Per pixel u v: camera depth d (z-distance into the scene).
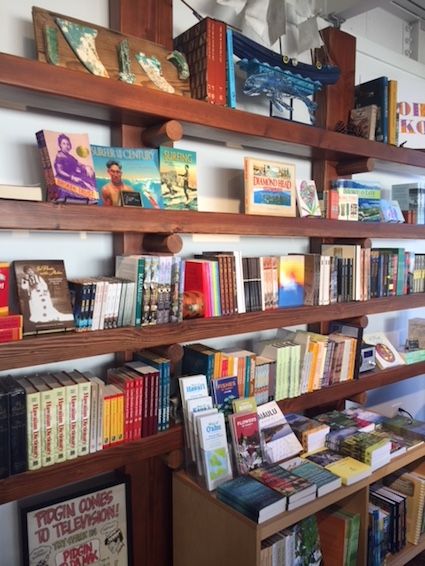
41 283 1.29
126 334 1.34
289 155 2.07
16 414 1.19
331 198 1.97
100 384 1.35
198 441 1.47
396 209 2.27
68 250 1.49
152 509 1.64
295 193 1.85
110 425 1.37
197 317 1.55
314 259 1.89
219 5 1.81
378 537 1.78
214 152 1.83
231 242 1.94
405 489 1.98
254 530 1.31
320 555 1.59
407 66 2.61
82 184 1.26
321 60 2.03
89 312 1.30
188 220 1.47
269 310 1.74
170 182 1.52
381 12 2.54
